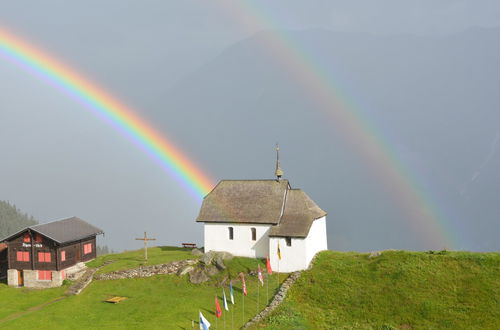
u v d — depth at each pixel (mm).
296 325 45000
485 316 43312
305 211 62969
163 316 48625
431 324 43500
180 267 61688
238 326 45812
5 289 62125
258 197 66062
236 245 64375
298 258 58125
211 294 54906
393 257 55625
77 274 63344
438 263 52438
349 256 59875
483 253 53688
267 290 54562
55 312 51719
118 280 61625
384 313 46125
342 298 49719
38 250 62906
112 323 47406
